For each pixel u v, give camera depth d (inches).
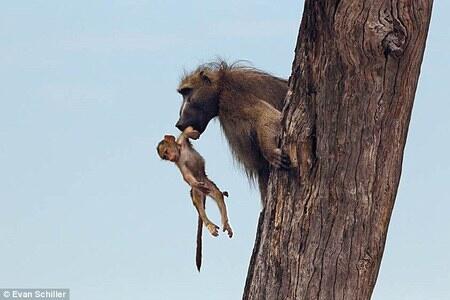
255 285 494.0
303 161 467.8
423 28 433.1
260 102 596.1
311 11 449.7
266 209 492.4
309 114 462.9
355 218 464.8
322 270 472.4
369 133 453.1
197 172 534.6
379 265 477.7
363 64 440.8
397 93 446.6
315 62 454.6
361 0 429.7
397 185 467.8
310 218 471.2
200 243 569.0
